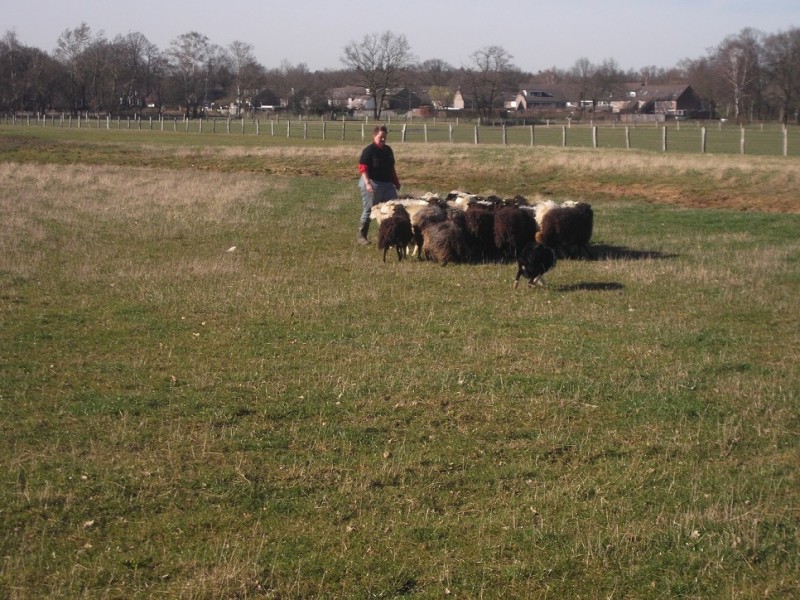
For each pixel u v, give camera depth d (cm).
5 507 627
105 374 920
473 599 536
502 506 645
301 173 3469
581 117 9350
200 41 12156
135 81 12169
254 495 655
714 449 749
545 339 1066
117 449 726
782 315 1205
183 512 629
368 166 1700
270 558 571
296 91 11469
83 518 618
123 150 4397
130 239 1777
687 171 3086
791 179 2880
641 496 662
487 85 9206
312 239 1794
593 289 1340
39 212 2112
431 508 640
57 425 776
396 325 1124
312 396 855
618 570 565
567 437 766
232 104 11750
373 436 765
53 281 1370
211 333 1084
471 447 745
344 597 534
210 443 741
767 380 927
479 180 3170
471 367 951
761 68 9188
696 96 11269
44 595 529
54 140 5247
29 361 962
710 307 1239
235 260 1559
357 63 9744
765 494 664
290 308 1209
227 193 2509
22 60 11019
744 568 568
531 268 1312
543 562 572
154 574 552
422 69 14550
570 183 3048
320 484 673
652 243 1769
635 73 15600
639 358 995
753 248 1712
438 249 1516
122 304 1230
